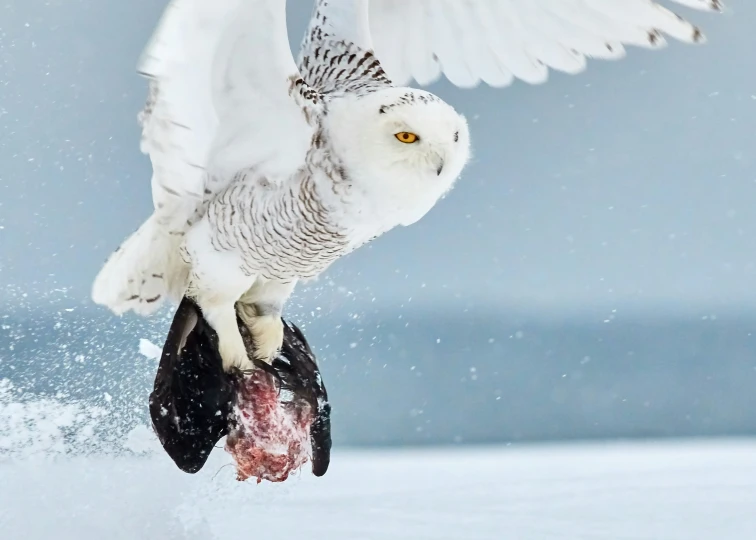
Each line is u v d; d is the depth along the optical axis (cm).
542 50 1301
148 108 1262
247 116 1276
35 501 1298
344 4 1291
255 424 1287
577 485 1346
